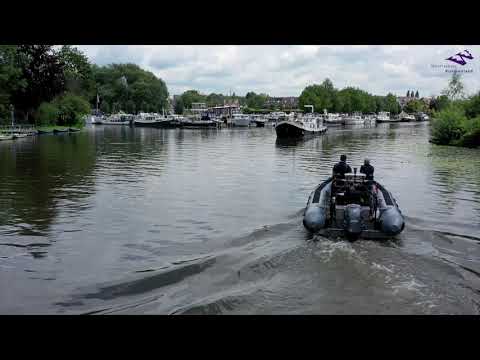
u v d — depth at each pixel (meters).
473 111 47.22
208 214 13.55
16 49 54.97
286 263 8.15
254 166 25.58
